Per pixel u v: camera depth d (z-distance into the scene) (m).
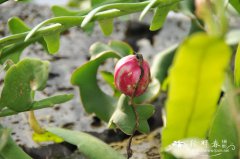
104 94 0.46
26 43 0.44
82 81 0.45
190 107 0.33
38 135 0.46
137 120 0.40
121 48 0.48
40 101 0.41
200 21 0.49
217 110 0.38
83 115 0.50
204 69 0.30
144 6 0.40
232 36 0.55
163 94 0.52
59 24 0.41
